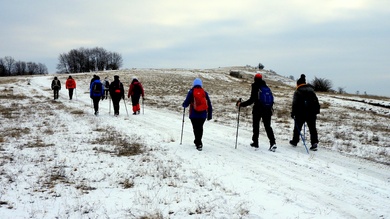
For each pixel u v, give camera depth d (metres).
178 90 37.09
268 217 5.25
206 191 6.29
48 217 5.03
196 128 9.66
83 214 5.17
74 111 18.86
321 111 23.09
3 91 32.72
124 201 5.73
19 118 15.83
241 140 11.34
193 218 5.11
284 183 6.96
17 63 166.12
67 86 26.17
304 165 8.38
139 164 7.98
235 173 7.49
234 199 5.92
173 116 17.69
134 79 18.20
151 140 10.92
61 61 154.25
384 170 8.29
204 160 8.49
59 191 6.16
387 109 27.55
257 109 9.86
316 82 53.81
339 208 5.77
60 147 9.71
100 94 17.64
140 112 19.27
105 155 8.82
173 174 7.26
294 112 10.17
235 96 32.38
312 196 6.28
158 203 5.65
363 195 6.44
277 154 9.44
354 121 18.38
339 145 11.20
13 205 5.45
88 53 156.75
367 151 10.47
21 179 6.76
